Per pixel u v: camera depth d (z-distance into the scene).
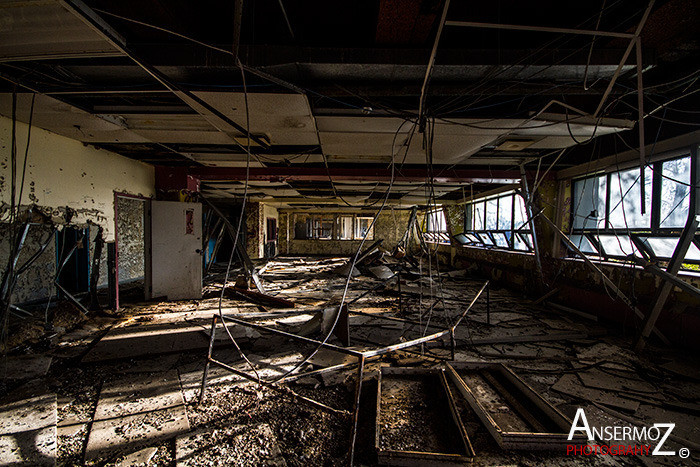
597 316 4.98
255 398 2.57
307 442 2.04
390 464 1.82
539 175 6.62
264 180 7.32
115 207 5.36
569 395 2.65
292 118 3.58
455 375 2.68
